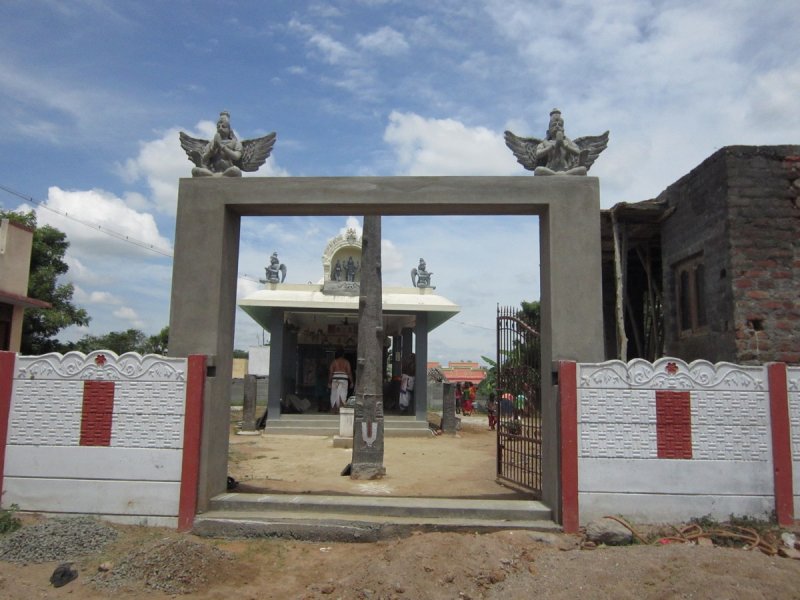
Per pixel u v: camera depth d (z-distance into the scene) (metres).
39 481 6.37
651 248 12.44
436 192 6.81
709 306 8.84
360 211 7.16
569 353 6.53
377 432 9.82
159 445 6.34
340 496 6.82
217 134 7.14
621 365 6.30
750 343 8.03
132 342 32.28
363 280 10.30
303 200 6.86
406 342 21.36
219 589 4.95
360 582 4.84
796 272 8.19
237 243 7.34
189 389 6.38
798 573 4.76
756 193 8.34
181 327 6.70
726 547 5.52
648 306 13.03
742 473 6.16
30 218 20.41
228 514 6.34
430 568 4.95
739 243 8.26
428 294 19.11
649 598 4.43
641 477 6.17
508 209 7.00
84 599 4.70
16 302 14.67
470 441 16.06
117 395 6.43
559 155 6.98
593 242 6.68
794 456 6.18
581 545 5.77
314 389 22.03
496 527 6.14
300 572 5.34
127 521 6.27
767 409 6.23
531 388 8.47
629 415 6.24
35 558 5.37
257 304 17.47
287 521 6.15
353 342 22.53
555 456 6.36
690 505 6.14
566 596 4.55
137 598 4.75
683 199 9.82
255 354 36.47
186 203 6.90
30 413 6.44
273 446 14.23
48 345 20.19
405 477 9.88
